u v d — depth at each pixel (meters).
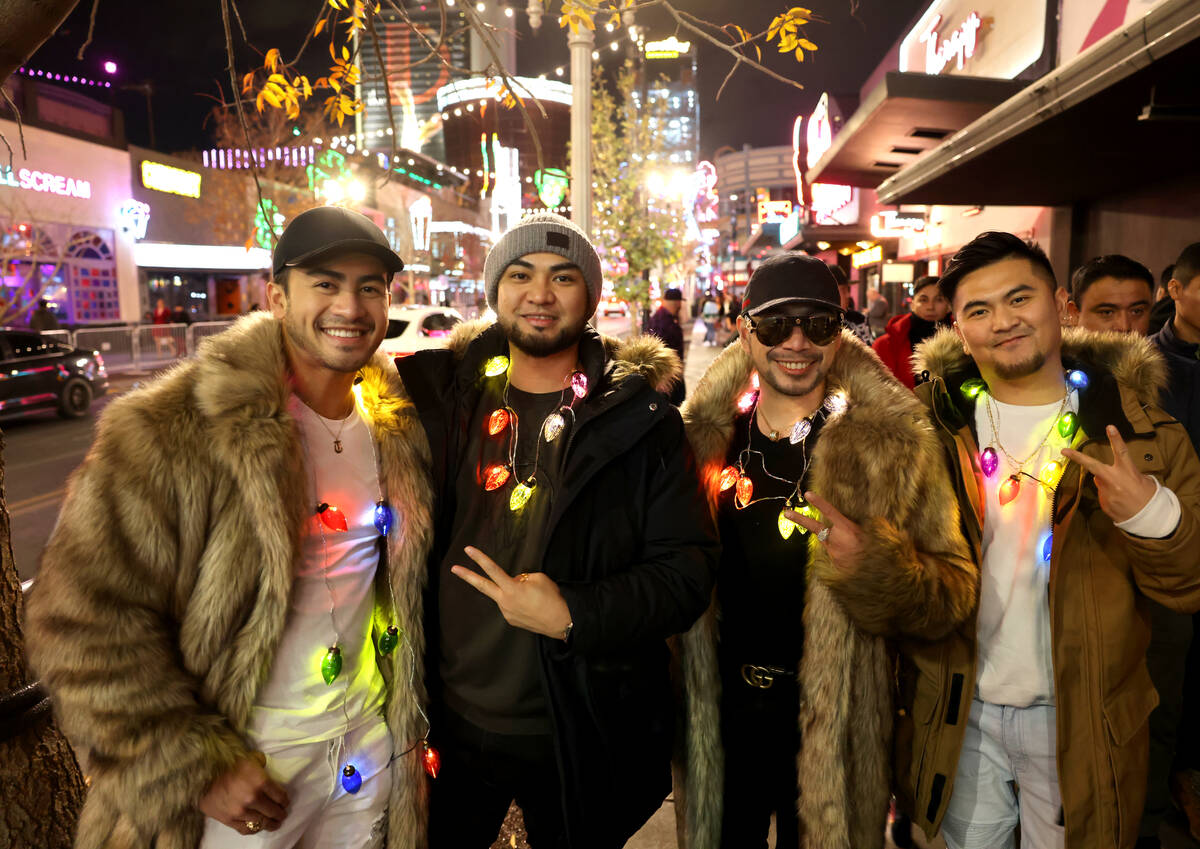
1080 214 8.43
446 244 47.88
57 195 21.08
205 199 27.86
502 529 1.71
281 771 1.49
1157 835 2.24
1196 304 2.42
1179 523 1.41
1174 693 2.17
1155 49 3.64
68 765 1.82
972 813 1.73
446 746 1.76
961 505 1.72
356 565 1.60
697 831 1.91
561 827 1.77
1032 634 1.65
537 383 1.81
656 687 1.78
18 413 10.31
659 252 14.80
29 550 5.30
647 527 1.72
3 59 1.39
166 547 1.35
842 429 1.79
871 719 1.77
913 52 12.73
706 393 2.04
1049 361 1.67
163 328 17.56
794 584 1.89
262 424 1.41
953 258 1.71
